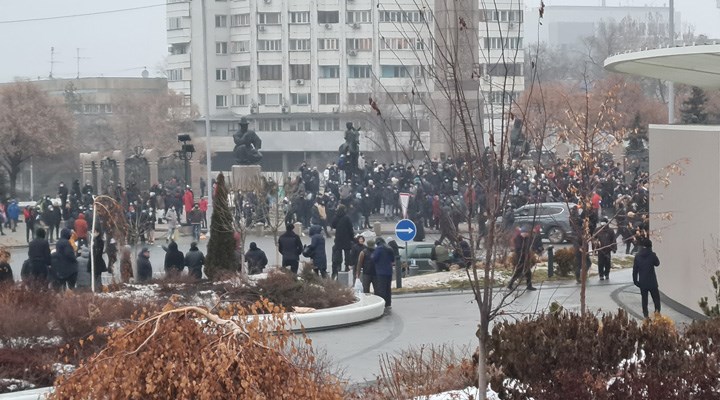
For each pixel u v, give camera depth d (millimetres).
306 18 137125
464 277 40312
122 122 122625
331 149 132125
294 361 14156
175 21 149125
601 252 37375
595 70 153875
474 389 16906
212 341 10516
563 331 16391
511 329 16500
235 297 29703
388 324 30797
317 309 30641
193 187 97562
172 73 151125
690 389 15641
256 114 135750
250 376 10297
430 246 45844
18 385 18938
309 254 38969
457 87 17000
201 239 60906
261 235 61125
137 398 10258
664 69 32375
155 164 80812
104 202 48688
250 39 139500
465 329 29406
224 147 134625
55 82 154875
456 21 18344
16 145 96875
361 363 24219
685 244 31375
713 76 33062
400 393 16906
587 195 27344
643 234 29516
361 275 37656
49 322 21266
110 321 21656
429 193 62656
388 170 70375
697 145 30156
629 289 37125
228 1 142000
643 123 79375
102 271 37094
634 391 15328
